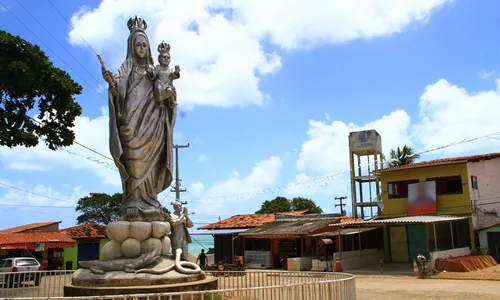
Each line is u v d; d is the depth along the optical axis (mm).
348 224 30625
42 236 34000
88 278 9781
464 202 32344
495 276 23734
